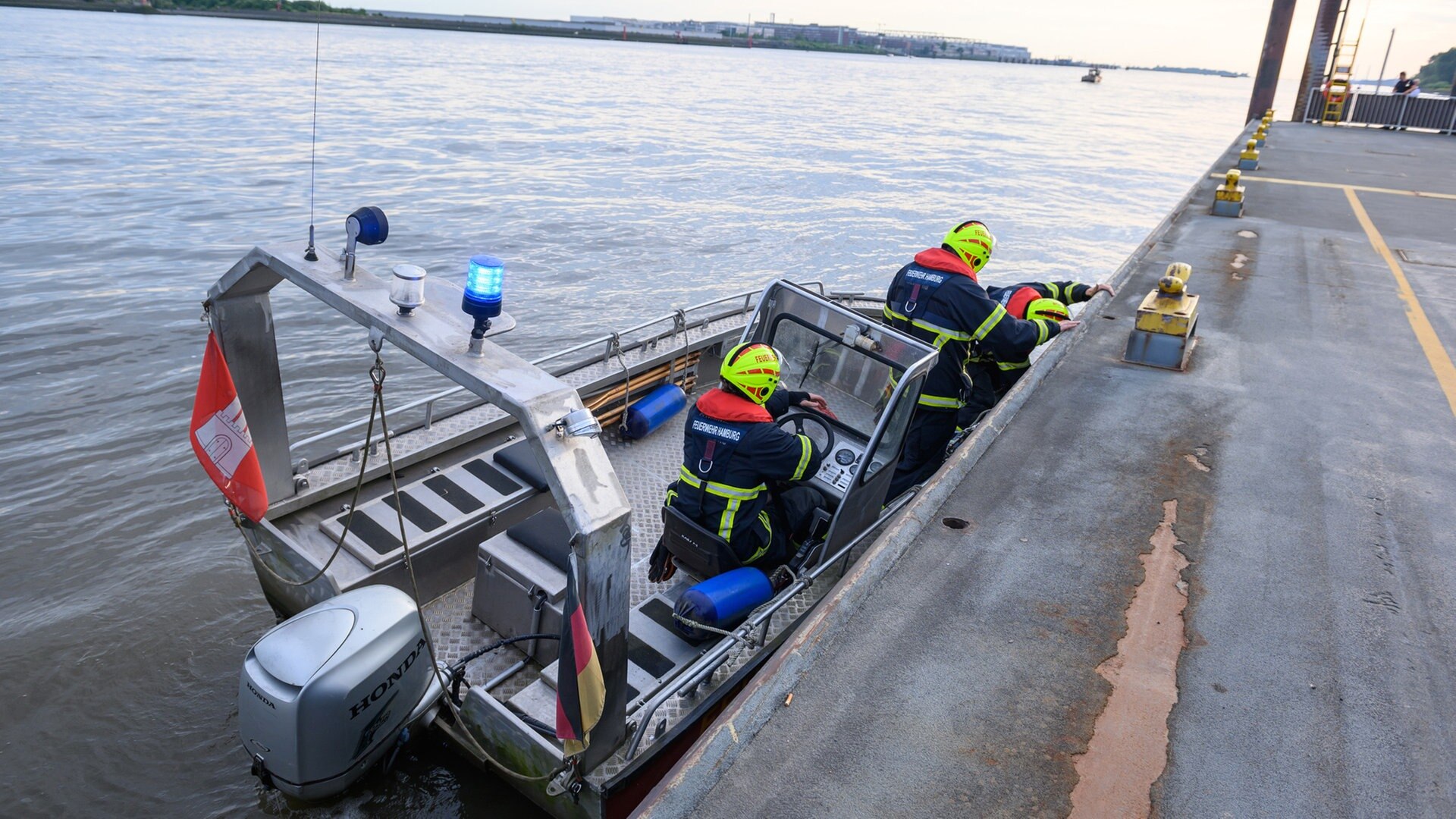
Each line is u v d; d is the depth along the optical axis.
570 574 2.27
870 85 98.81
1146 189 25.94
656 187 21.06
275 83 44.84
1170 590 3.09
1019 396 4.75
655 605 3.46
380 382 2.60
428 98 43.69
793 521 3.65
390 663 2.97
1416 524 3.61
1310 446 4.32
